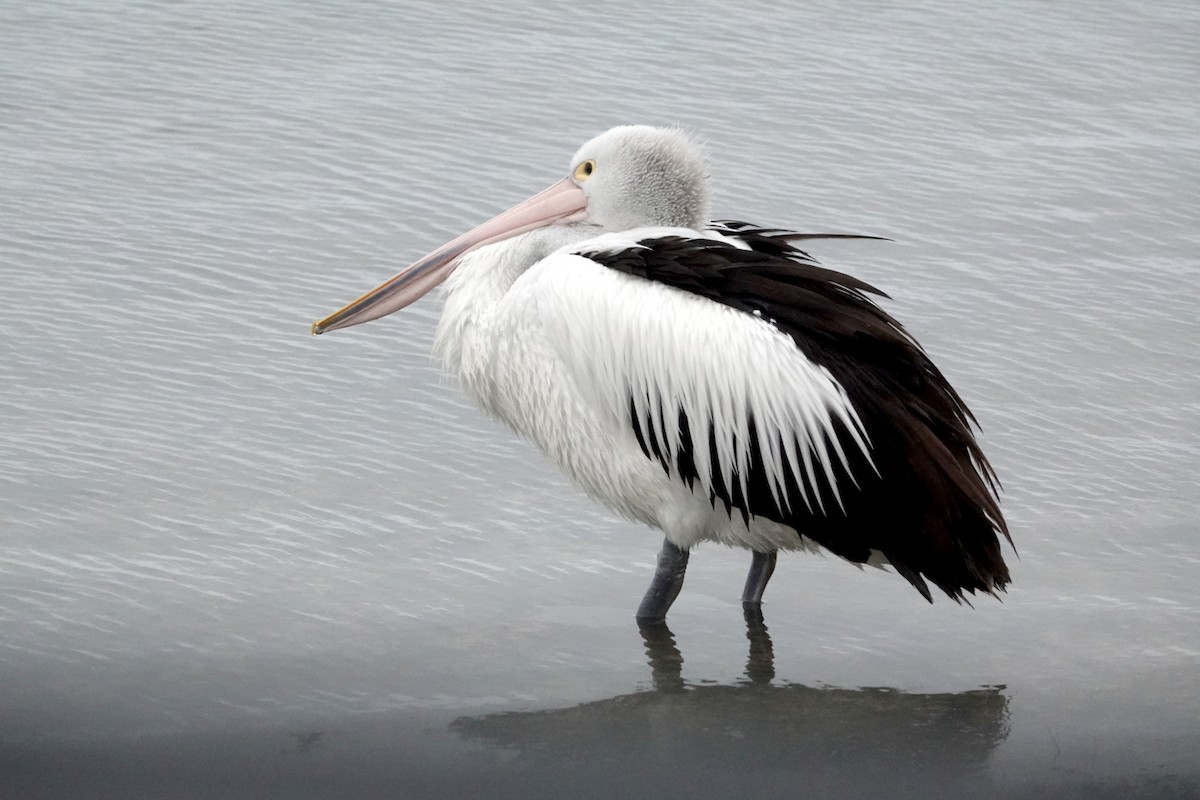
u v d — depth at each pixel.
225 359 14.27
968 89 21.11
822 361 10.20
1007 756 9.09
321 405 13.62
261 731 9.17
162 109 19.39
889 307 15.59
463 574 11.35
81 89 19.80
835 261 16.48
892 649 10.58
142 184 17.56
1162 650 10.51
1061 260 16.84
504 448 13.23
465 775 8.77
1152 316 15.73
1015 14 23.75
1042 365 14.68
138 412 13.27
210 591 10.85
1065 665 10.32
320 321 12.08
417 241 16.53
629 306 10.62
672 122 19.47
